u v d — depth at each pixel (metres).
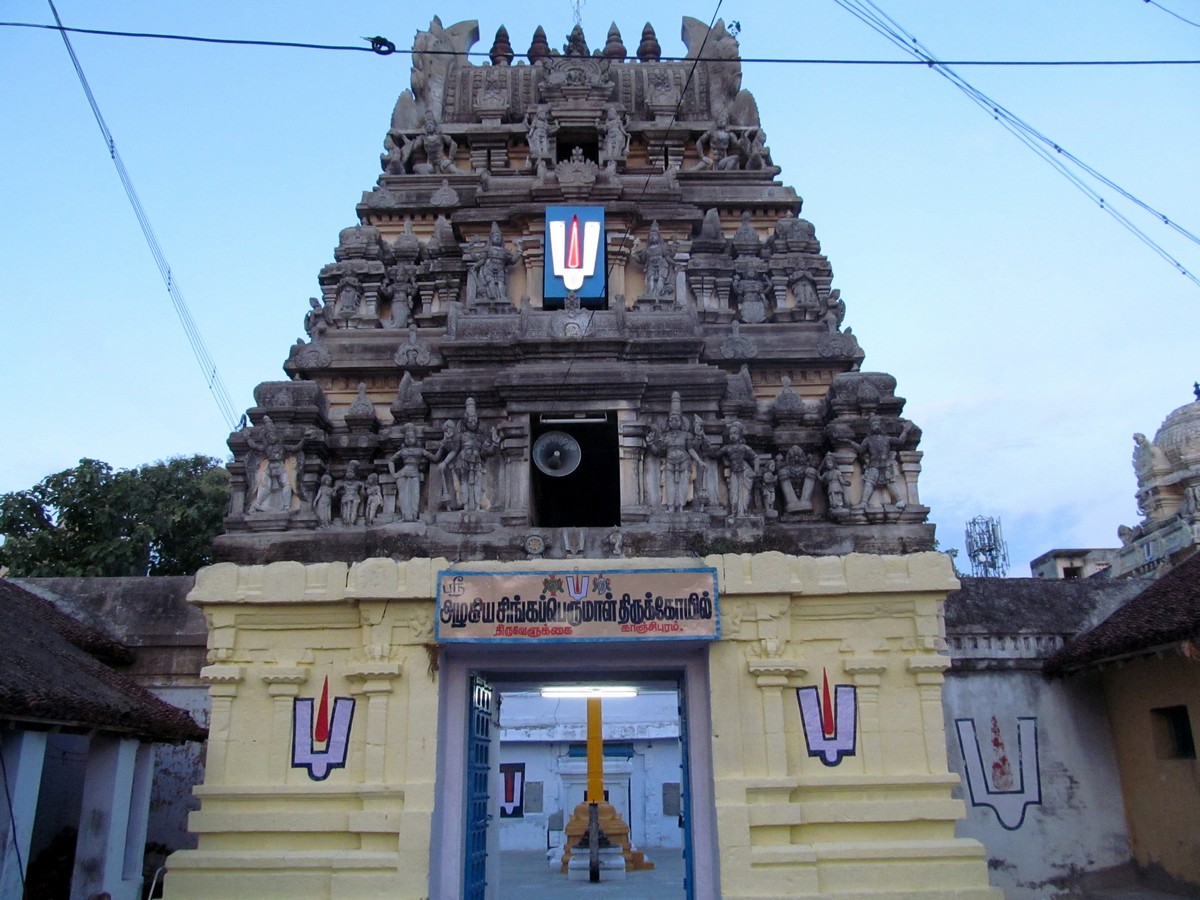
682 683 14.72
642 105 33.78
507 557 20.94
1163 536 25.58
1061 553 40.81
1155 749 18.06
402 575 14.02
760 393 26.03
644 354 23.34
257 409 23.81
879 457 22.83
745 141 32.34
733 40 34.47
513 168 31.94
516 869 29.41
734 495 21.97
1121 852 18.86
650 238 25.91
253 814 13.41
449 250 27.83
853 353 25.94
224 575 14.32
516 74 34.69
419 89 33.59
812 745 13.62
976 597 20.48
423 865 12.86
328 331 27.02
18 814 12.45
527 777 36.72
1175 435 27.22
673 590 13.80
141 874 15.90
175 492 35.47
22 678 12.70
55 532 33.12
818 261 28.38
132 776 15.53
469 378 22.73
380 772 13.44
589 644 13.92
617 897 22.19
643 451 22.28
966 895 12.80
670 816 36.12
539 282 26.28
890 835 13.25
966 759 19.25
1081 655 18.64
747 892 12.67
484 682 15.90
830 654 14.03
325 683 14.05
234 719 13.99
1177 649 16.12
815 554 21.72
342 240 28.45
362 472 23.47
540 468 22.88
